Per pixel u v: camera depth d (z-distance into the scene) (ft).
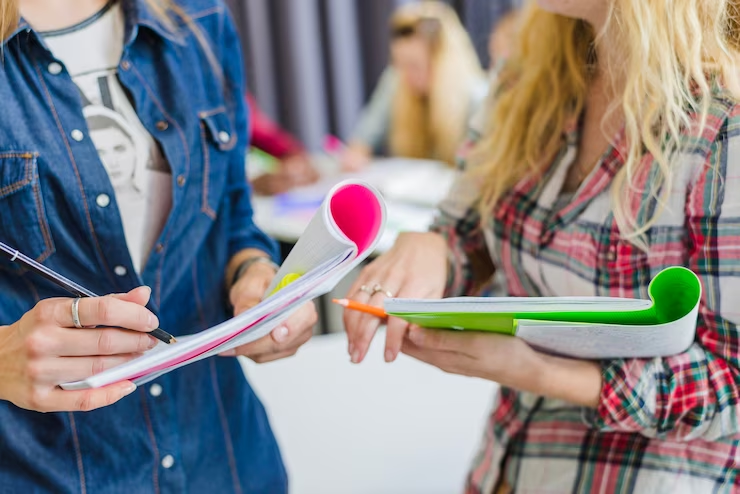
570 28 3.69
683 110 3.18
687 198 3.13
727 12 3.16
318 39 14.37
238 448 3.85
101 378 2.42
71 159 3.21
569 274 3.51
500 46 10.60
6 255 2.62
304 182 10.33
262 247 3.96
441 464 4.89
